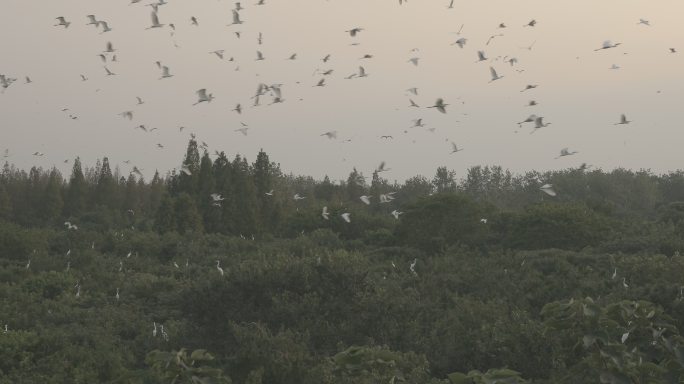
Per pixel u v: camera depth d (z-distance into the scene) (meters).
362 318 45.19
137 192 162.62
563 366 30.89
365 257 75.88
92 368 39.09
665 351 20.84
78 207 146.62
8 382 37.34
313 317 45.41
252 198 118.69
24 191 152.75
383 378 22.83
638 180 184.00
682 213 101.81
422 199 90.19
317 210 107.75
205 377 18.89
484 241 87.88
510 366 34.16
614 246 77.12
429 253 85.31
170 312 54.00
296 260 50.25
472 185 196.75
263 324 43.53
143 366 43.06
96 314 53.41
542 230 83.62
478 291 57.12
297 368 37.03
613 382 19.30
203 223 114.88
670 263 54.81
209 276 51.84
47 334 44.56
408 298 48.69
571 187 183.12
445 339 41.34
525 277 58.81
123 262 79.69
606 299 44.72
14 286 64.50
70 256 79.12
